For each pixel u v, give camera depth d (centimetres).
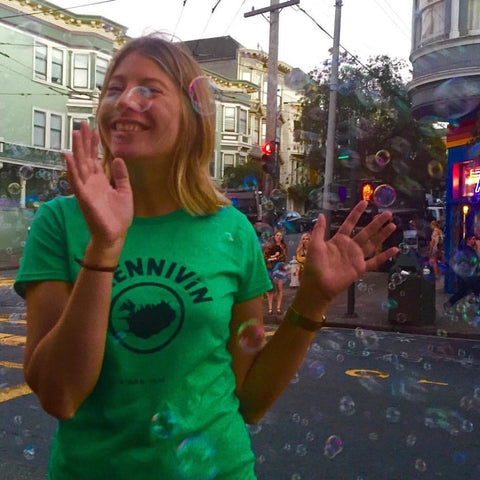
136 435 130
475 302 1172
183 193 141
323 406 516
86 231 134
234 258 145
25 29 2620
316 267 149
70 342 117
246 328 154
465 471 384
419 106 1373
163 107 138
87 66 2873
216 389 138
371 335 947
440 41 1312
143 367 131
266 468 384
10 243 2666
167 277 135
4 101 2661
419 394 565
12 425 449
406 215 1970
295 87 1130
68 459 133
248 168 3597
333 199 1149
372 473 379
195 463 132
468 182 1354
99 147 134
